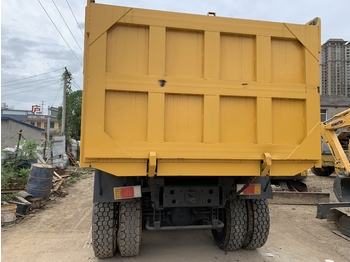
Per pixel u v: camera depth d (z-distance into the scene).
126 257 3.74
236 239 3.73
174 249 4.06
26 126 23.78
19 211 5.98
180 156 2.78
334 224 5.25
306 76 3.05
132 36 2.78
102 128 2.64
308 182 11.45
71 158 16.59
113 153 2.65
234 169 2.91
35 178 7.11
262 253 3.95
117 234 3.55
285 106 3.04
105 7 2.69
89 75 2.64
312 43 3.07
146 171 2.75
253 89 2.95
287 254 3.97
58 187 8.70
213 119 2.86
